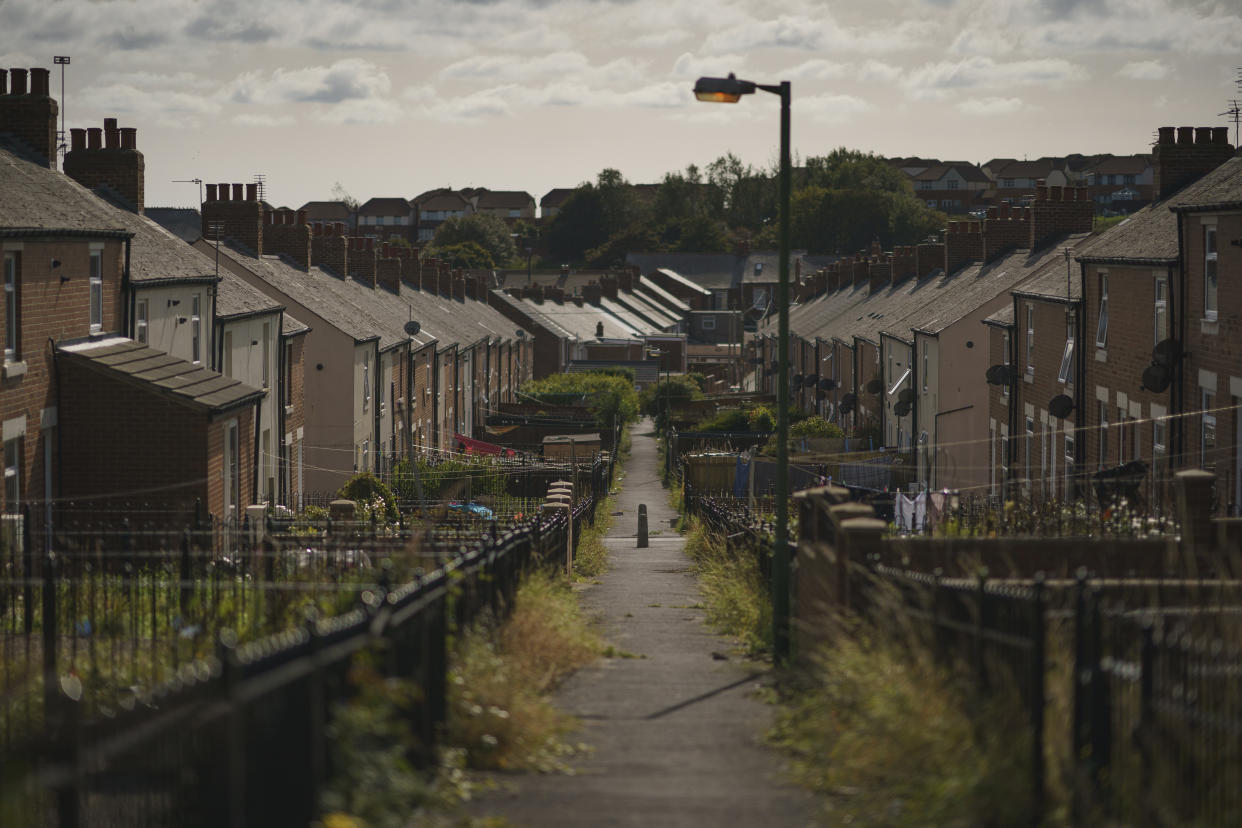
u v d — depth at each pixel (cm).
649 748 1078
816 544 1388
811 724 1032
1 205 2152
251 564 1688
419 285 6931
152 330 2705
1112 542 1412
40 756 636
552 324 9500
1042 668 794
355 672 767
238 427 2592
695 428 7056
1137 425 2689
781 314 1516
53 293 2236
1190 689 727
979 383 4022
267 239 4834
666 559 3192
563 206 19338
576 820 873
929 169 19562
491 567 1307
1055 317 3253
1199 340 2378
